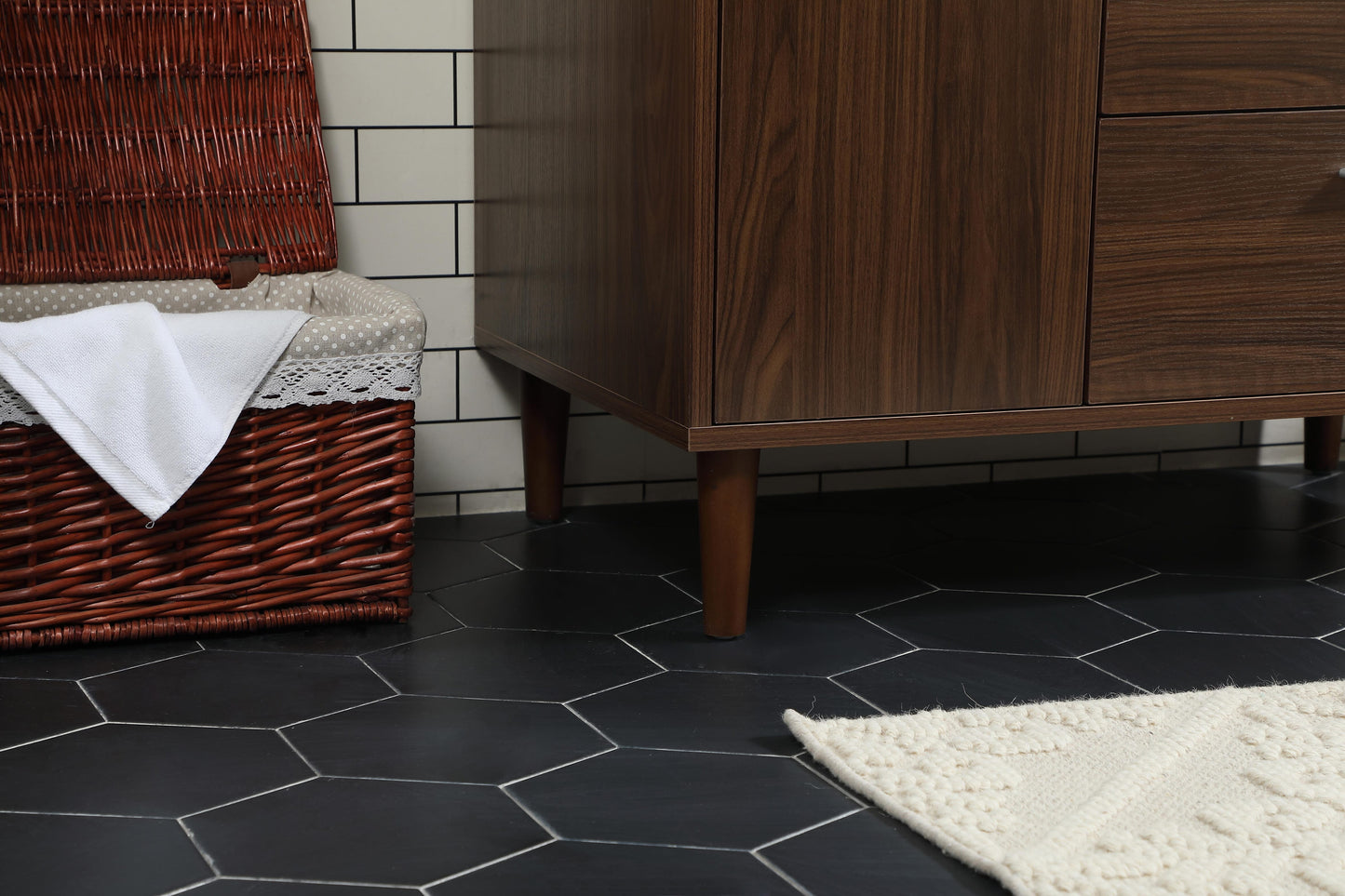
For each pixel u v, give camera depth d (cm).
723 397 116
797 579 147
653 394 122
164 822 91
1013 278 122
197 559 124
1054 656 124
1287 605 139
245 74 152
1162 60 122
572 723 108
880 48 114
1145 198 125
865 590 143
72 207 146
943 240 120
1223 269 128
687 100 111
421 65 164
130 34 148
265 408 122
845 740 102
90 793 95
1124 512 175
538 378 158
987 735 104
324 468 127
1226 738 104
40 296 142
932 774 97
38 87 145
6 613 120
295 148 153
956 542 161
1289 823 90
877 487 186
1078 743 103
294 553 126
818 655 124
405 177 166
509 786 97
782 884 84
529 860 87
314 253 152
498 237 160
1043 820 91
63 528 119
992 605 139
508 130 154
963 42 117
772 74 112
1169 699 111
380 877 84
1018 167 120
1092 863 85
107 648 124
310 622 128
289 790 96
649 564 152
